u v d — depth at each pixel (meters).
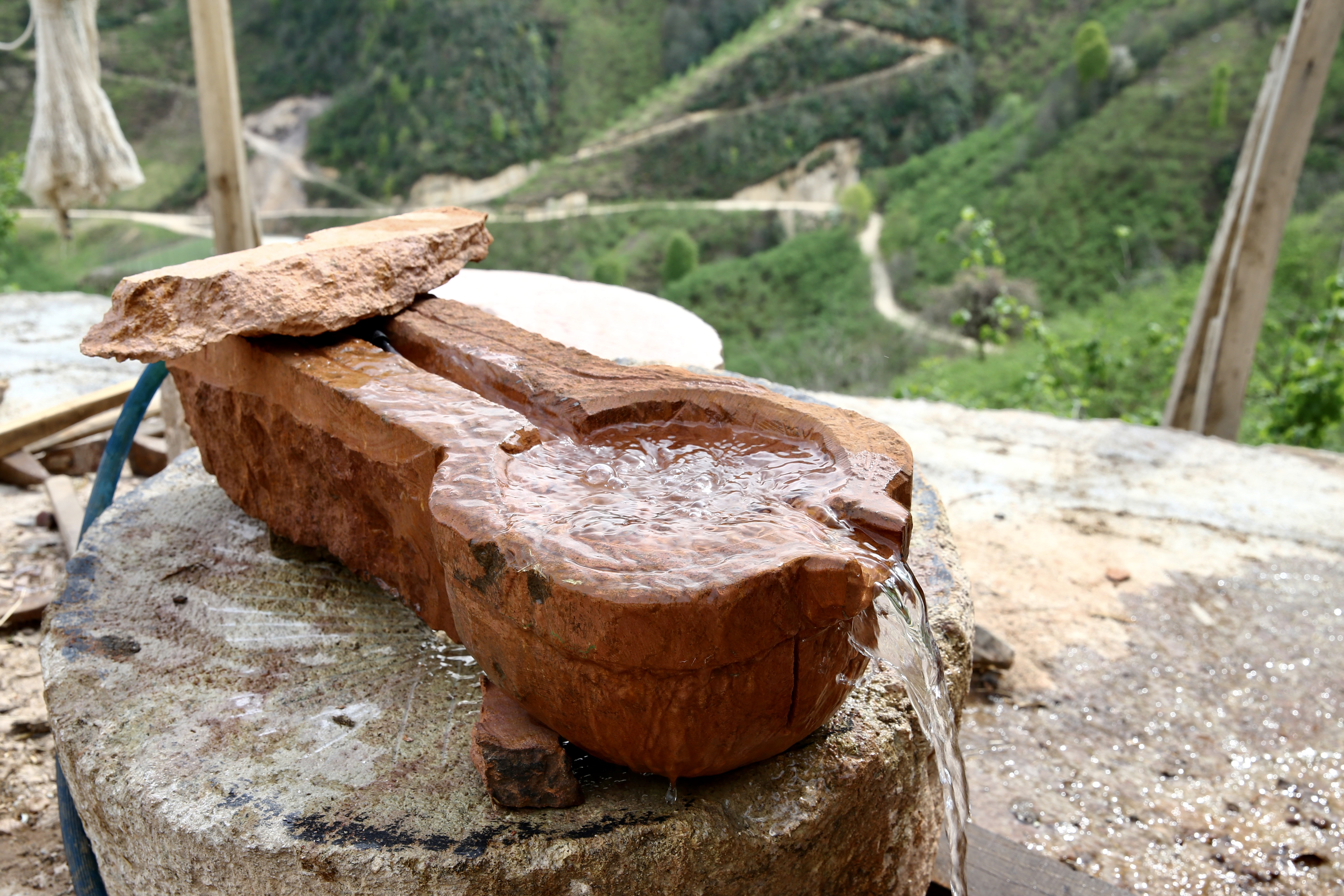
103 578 2.15
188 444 4.09
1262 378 9.57
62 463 4.39
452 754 1.63
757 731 1.42
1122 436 5.05
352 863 1.40
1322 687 3.19
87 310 6.37
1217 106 27.67
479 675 1.87
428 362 2.24
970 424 5.21
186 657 1.89
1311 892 2.47
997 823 2.67
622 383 1.99
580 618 1.30
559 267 34.94
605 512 1.51
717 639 1.27
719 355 3.32
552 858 1.40
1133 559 3.91
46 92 4.71
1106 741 2.98
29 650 3.24
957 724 2.00
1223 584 3.74
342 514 2.05
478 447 1.67
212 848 1.46
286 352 2.06
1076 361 12.64
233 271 2.05
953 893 1.74
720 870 1.48
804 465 1.73
